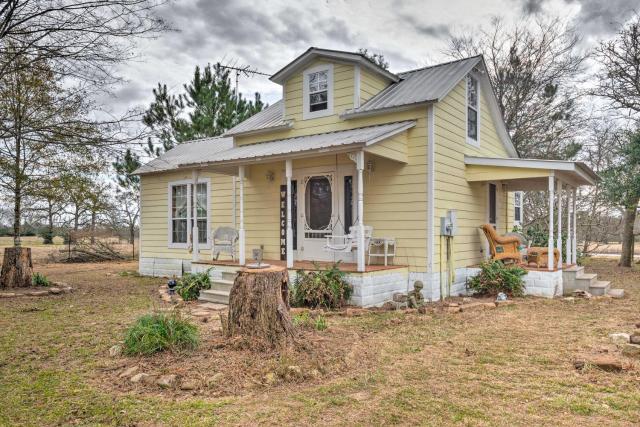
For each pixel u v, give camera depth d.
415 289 8.35
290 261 8.57
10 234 16.48
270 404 3.58
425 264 8.79
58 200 11.77
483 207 11.24
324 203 10.12
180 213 13.57
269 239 11.07
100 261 20.17
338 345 5.15
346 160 9.77
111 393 3.82
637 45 14.94
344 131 9.81
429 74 10.52
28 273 10.36
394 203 9.19
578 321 6.83
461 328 6.36
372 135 8.05
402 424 3.24
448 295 9.22
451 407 3.54
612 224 19.83
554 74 19.77
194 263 10.55
